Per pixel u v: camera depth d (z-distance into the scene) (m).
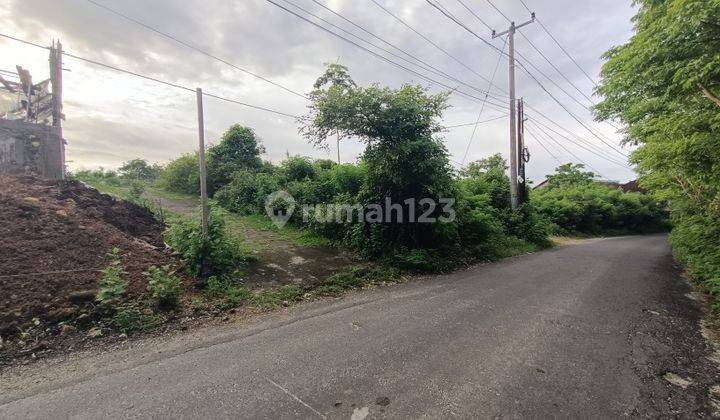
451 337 4.41
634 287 7.40
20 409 2.88
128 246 6.65
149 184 20.92
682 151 5.87
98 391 3.16
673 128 5.90
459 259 10.25
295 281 7.14
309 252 9.11
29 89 12.09
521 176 16.45
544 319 5.12
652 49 4.64
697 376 3.53
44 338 4.08
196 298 5.61
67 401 3.00
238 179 14.35
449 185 9.78
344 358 3.81
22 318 4.23
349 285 7.28
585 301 6.16
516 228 15.30
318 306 5.91
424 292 6.82
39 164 10.57
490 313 5.41
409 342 4.25
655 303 6.19
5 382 3.32
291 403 2.95
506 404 2.94
